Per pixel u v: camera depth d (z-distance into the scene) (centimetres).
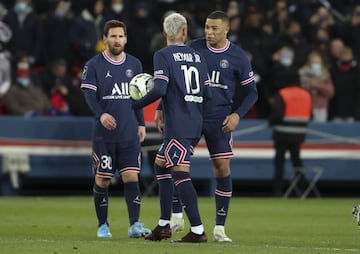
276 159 5969
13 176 5847
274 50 6512
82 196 6053
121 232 3762
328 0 8044
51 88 6378
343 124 6184
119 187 6234
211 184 6072
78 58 6562
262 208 5159
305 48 6481
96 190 3531
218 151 3303
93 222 4191
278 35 6650
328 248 3112
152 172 5806
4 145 5822
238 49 3341
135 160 3525
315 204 5481
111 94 3512
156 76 3136
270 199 5875
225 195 3309
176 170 3144
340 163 6191
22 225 4012
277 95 5903
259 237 3628
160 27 6662
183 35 3206
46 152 5869
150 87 3297
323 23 7250
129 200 3488
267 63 6475
